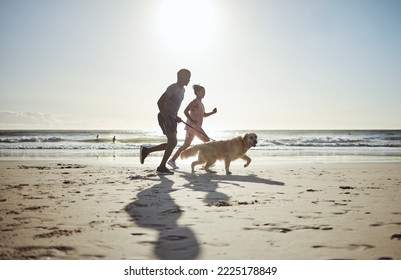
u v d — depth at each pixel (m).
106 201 4.20
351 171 8.30
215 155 7.55
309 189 5.22
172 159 8.77
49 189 5.13
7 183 5.77
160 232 2.86
